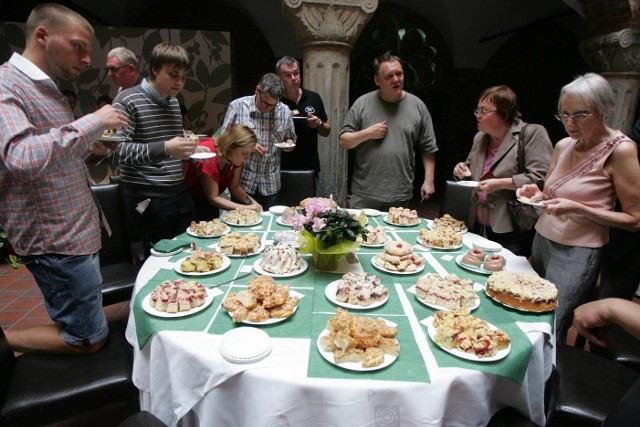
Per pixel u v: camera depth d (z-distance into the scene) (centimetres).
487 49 675
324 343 98
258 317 108
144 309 116
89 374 129
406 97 244
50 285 136
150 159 174
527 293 119
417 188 709
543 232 173
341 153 346
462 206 234
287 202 273
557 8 591
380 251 170
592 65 452
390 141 242
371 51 427
